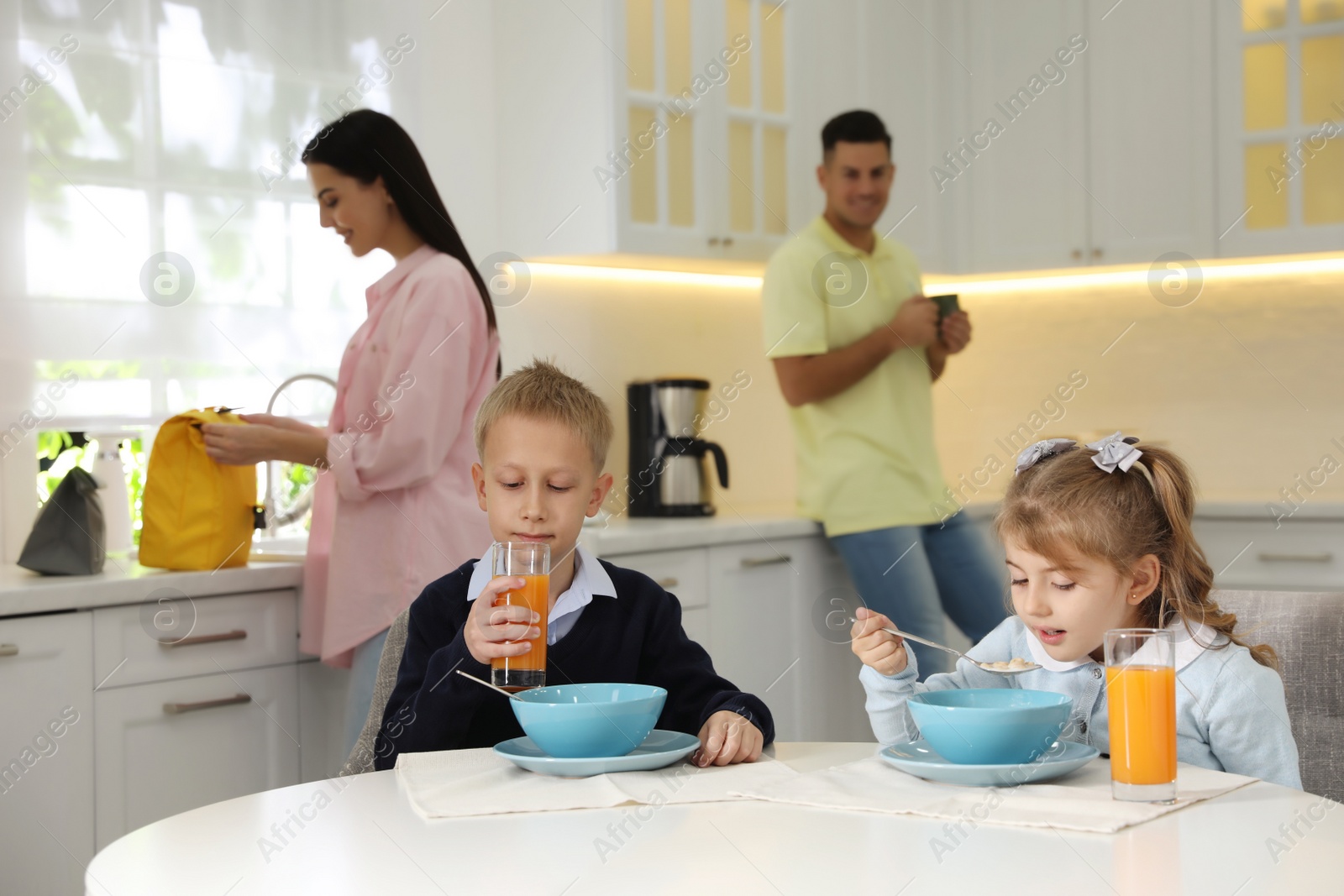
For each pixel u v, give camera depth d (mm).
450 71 2857
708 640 2588
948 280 3631
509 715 1258
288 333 2586
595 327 3082
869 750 1126
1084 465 1178
